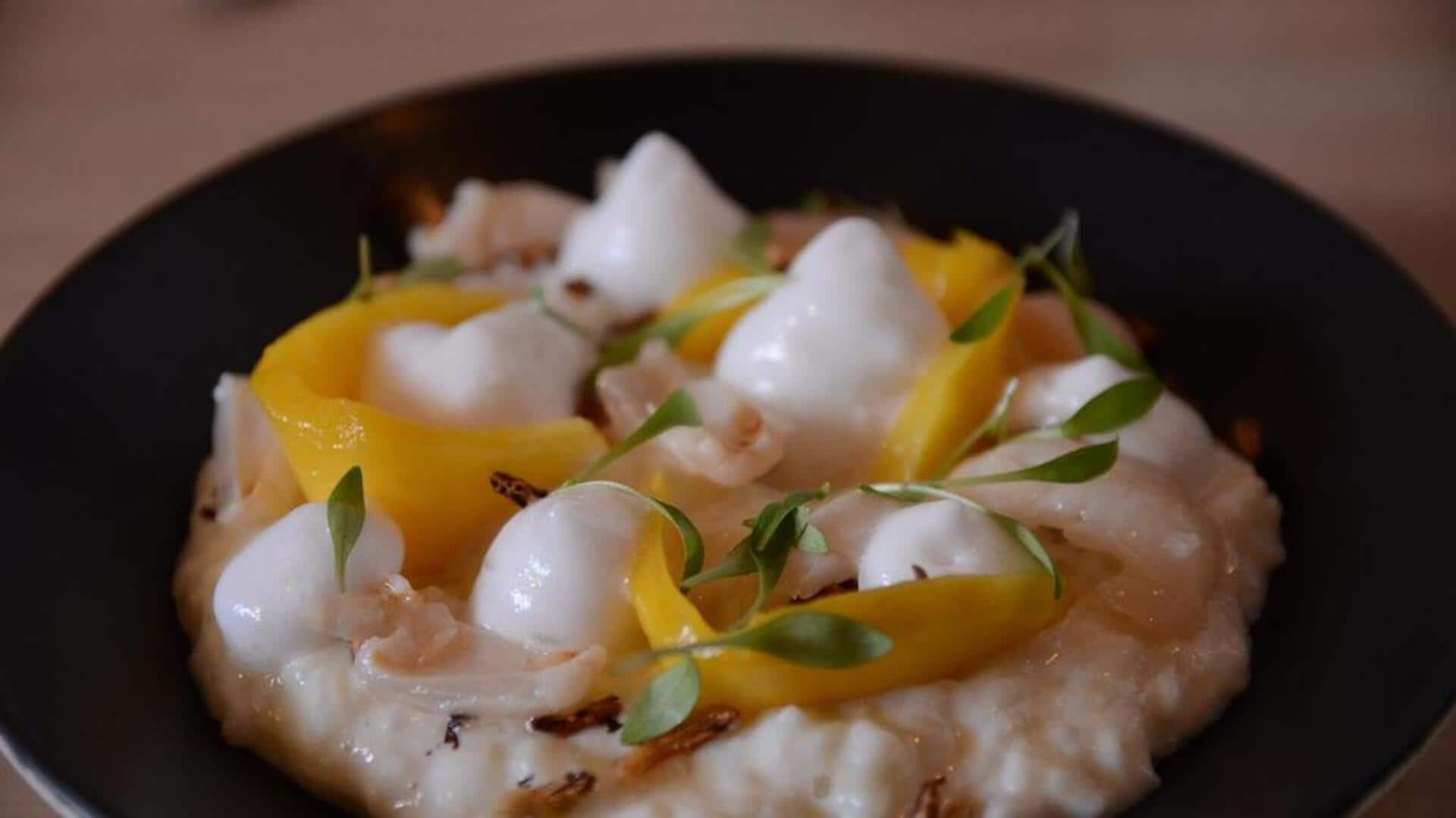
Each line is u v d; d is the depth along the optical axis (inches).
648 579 12.2
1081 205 16.2
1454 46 20.1
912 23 21.1
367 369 14.0
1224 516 13.4
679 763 11.9
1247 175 15.6
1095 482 13.0
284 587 12.3
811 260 13.9
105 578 13.3
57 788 11.4
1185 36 20.6
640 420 13.7
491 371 13.6
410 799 12.0
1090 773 11.9
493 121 16.9
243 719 12.5
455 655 12.2
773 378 13.8
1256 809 11.3
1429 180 18.1
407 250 16.4
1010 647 12.4
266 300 15.5
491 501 13.1
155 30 21.5
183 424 14.6
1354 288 14.5
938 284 14.5
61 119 19.9
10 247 18.0
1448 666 11.7
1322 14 20.8
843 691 12.0
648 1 22.0
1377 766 11.3
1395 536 12.9
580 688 11.9
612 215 15.5
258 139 19.5
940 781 11.8
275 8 21.9
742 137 17.1
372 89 20.2
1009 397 13.5
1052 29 20.9
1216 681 12.4
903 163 16.8
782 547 12.2
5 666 12.1
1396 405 13.7
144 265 15.1
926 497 12.7
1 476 13.4
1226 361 14.9
